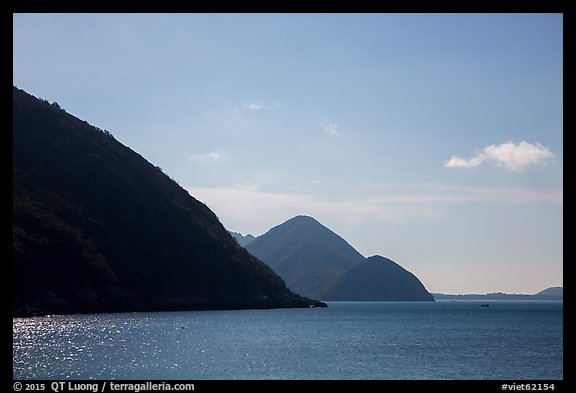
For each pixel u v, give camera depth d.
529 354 71.56
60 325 104.94
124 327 104.50
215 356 66.06
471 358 67.19
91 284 144.38
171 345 77.00
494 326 138.00
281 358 65.38
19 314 120.50
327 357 66.81
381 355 69.75
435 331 117.62
